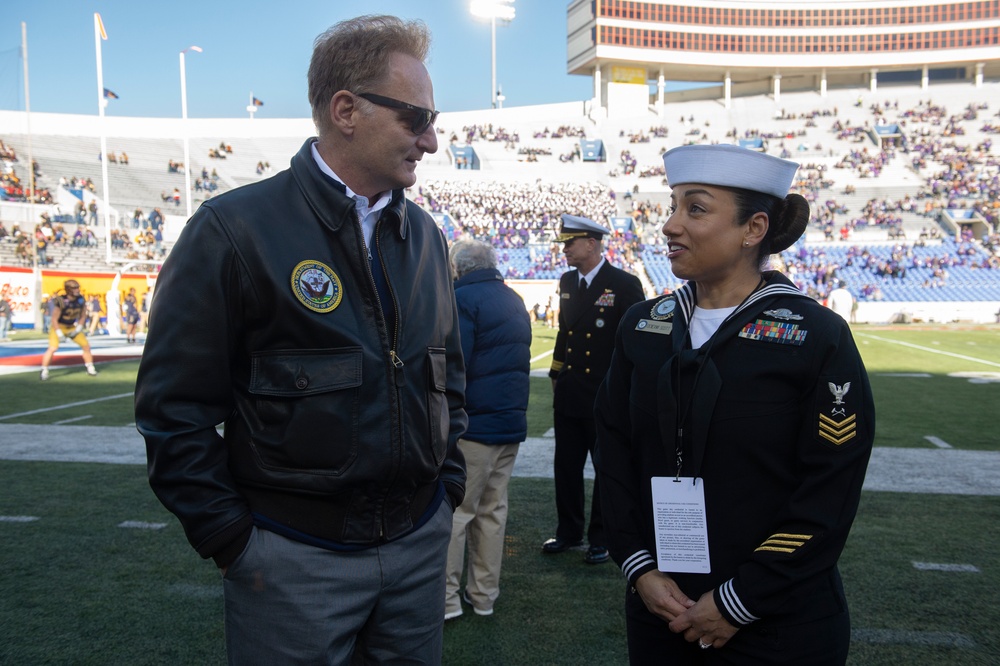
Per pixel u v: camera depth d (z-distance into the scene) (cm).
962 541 461
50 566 419
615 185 4422
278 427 164
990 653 321
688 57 5216
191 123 4528
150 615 358
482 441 353
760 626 174
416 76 173
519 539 480
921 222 3772
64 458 677
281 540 164
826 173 4291
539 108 5309
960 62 5203
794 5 5209
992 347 1839
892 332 2392
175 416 160
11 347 1817
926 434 791
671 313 198
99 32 2623
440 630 191
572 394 446
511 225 3816
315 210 169
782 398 177
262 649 164
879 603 371
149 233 3103
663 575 185
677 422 185
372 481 166
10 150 3638
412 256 184
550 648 332
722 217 185
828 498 170
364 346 168
